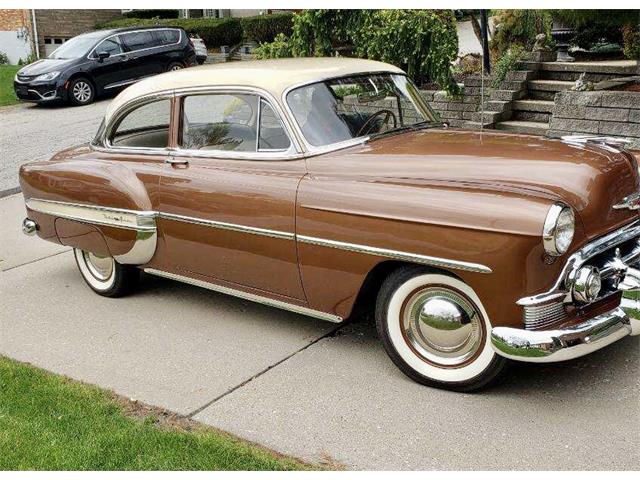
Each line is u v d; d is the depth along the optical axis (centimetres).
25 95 1631
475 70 1062
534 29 1048
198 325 519
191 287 601
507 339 358
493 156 411
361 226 402
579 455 337
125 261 544
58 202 568
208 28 2392
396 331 412
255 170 459
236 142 475
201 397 415
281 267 448
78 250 596
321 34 999
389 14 973
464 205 369
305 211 425
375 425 374
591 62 993
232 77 480
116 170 531
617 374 405
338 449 356
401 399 398
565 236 352
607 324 363
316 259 427
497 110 960
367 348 464
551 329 360
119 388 432
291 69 482
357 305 430
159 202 506
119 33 1716
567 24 1000
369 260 404
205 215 477
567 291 362
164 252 518
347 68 493
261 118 462
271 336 491
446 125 530
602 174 389
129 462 350
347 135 460
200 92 494
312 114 455
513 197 362
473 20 1086
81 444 366
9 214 872
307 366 444
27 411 404
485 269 362
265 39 2295
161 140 522
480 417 374
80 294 602
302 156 445
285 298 459
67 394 422
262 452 354
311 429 375
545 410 376
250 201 451
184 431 378
